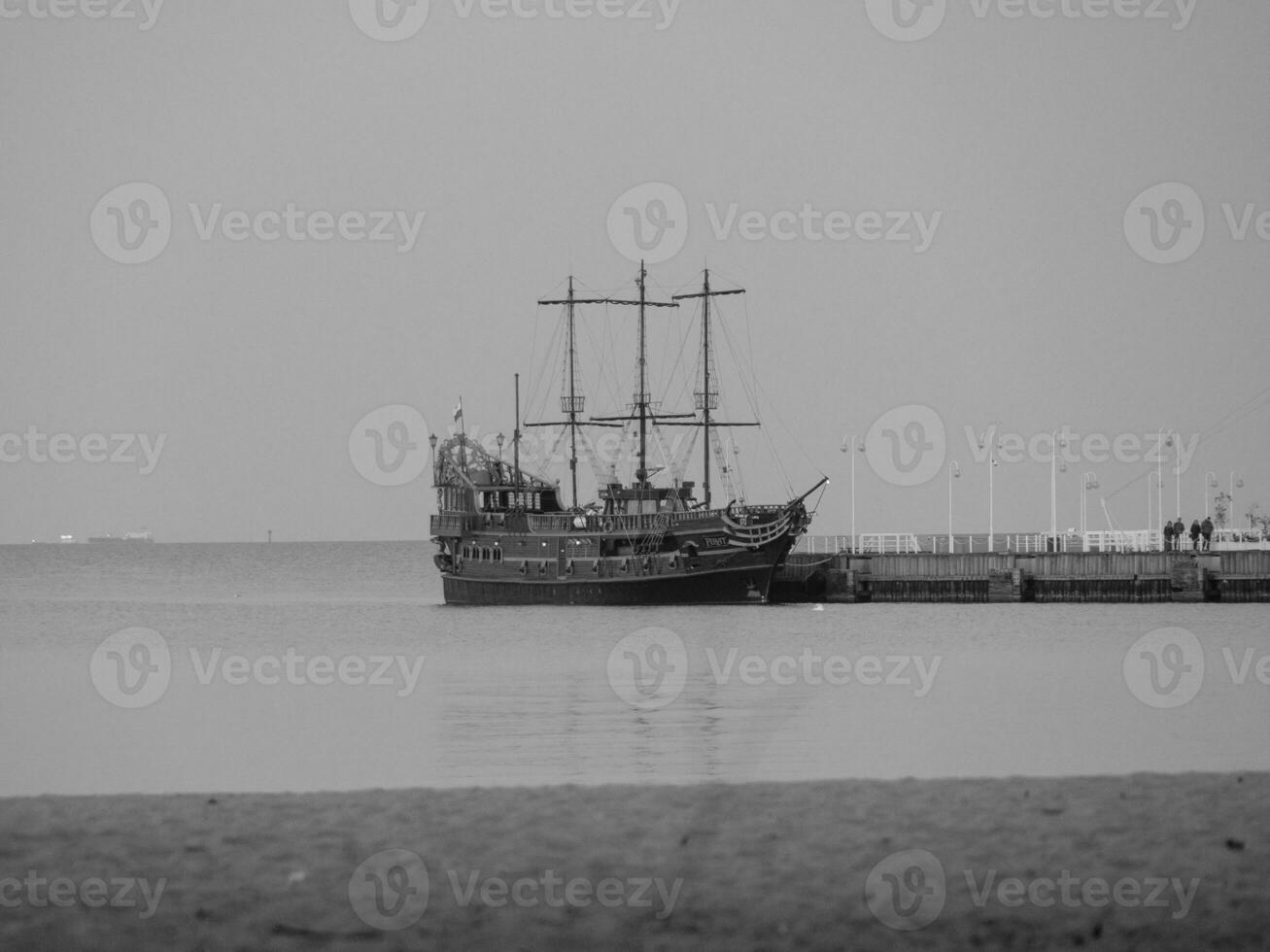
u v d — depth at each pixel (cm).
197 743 15462
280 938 6475
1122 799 8588
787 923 6675
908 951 6397
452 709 17812
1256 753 13688
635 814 8400
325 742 15288
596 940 6500
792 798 8831
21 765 14138
